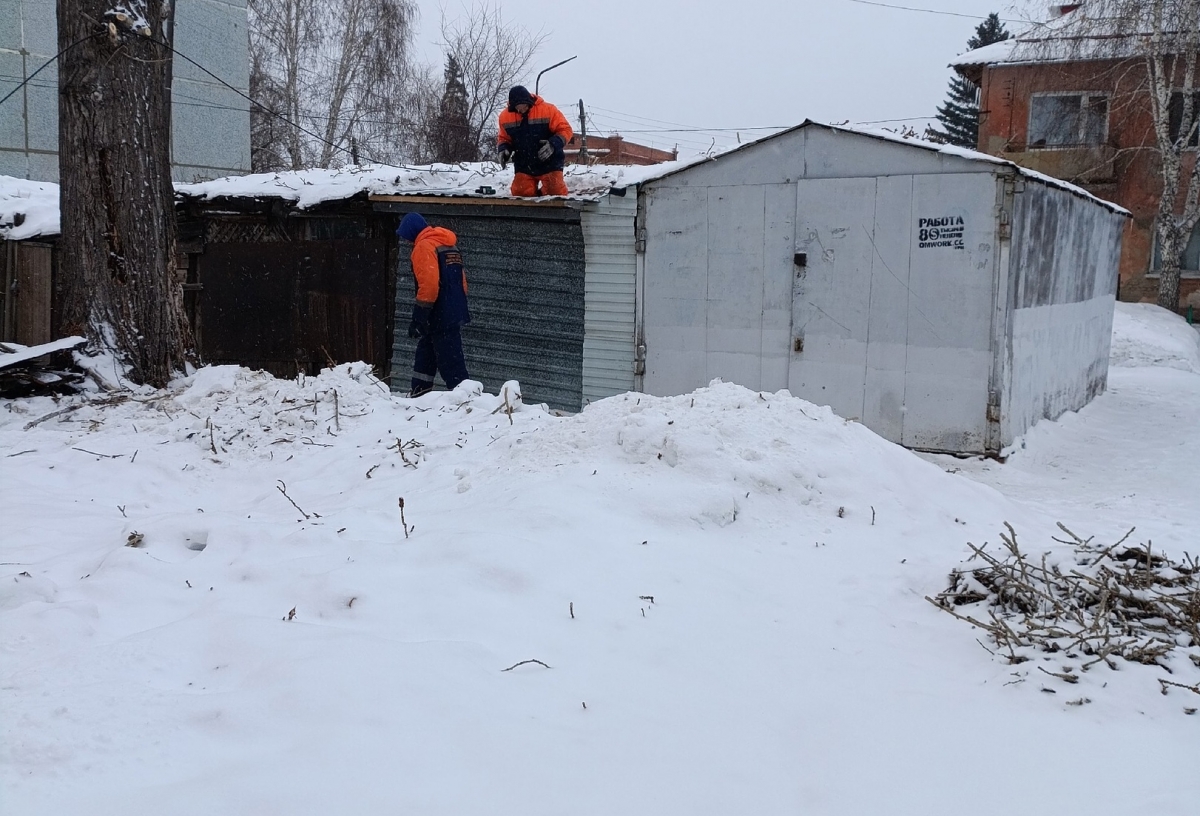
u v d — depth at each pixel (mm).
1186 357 18812
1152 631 3957
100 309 8422
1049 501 7297
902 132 9656
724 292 9742
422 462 6340
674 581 4340
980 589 4363
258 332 11648
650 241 10023
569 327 10531
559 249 10492
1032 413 9672
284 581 4109
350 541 4562
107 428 7398
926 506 5656
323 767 2646
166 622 3822
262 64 32188
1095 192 26703
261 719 2877
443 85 38625
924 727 3260
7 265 12117
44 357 8211
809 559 4828
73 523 5359
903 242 8867
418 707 2992
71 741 2688
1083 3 24422
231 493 6391
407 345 11148
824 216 9203
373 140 33469
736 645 3838
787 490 5383
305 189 11375
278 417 7391
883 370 9055
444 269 8930
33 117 18016
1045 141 26672
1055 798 2836
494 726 2969
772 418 5922
